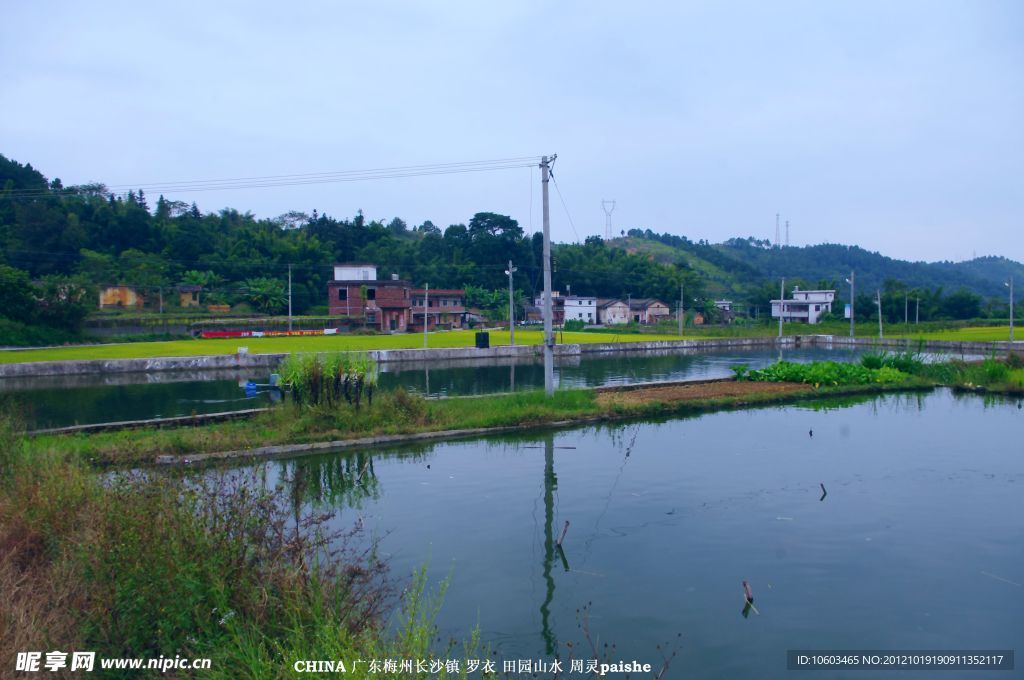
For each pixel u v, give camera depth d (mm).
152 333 57125
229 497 6273
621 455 14094
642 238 184500
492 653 6160
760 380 26609
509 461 13625
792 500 10805
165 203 92562
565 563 8281
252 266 80000
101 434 15141
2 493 7777
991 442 15250
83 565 5430
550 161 20375
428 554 8555
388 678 4707
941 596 7391
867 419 18531
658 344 54562
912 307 89250
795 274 180500
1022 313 90125
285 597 5410
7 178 88000
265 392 25688
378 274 89750
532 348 46969
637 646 6340
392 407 16906
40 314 52625
